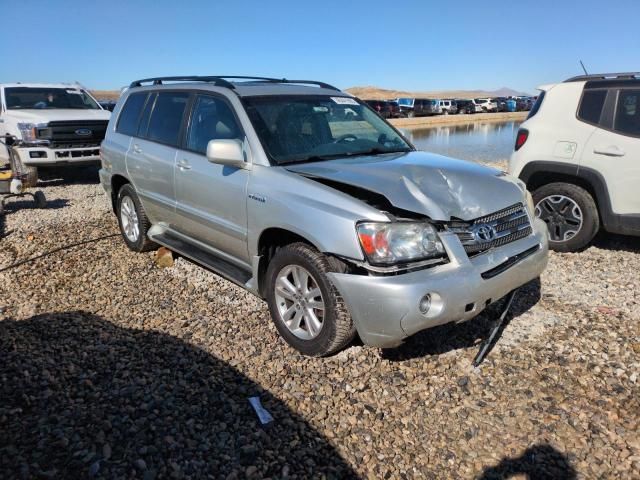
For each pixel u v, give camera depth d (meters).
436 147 22.94
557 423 3.07
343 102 5.06
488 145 23.88
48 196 9.94
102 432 2.94
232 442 2.89
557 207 6.09
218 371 3.59
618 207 5.65
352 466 2.75
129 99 6.21
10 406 3.19
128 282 5.29
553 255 6.06
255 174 4.03
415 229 3.26
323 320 3.58
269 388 3.40
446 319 3.27
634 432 2.98
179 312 4.56
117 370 3.59
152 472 2.66
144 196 5.62
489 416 3.14
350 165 4.00
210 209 4.54
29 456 2.76
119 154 5.97
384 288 3.14
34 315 4.52
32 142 10.38
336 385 3.44
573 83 6.09
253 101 4.46
